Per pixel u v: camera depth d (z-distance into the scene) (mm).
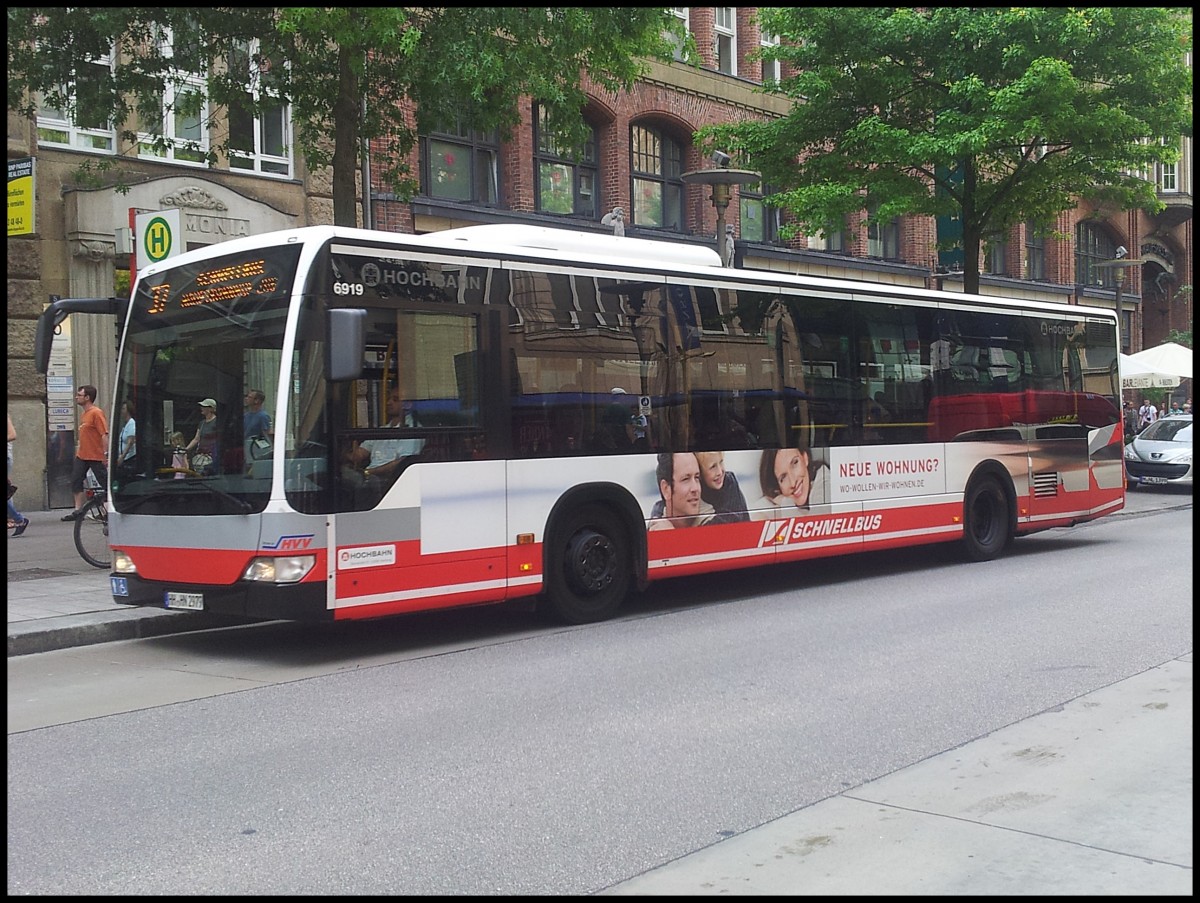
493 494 9531
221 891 4301
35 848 4801
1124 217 42719
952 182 22031
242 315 8836
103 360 18797
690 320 11133
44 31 13148
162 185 18719
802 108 20844
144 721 7043
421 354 9133
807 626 9859
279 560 8422
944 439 13742
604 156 25312
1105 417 16281
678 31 14312
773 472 11758
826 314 12453
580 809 5180
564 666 8414
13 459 17844
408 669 8484
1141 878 4293
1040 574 12984
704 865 4488
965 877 4324
